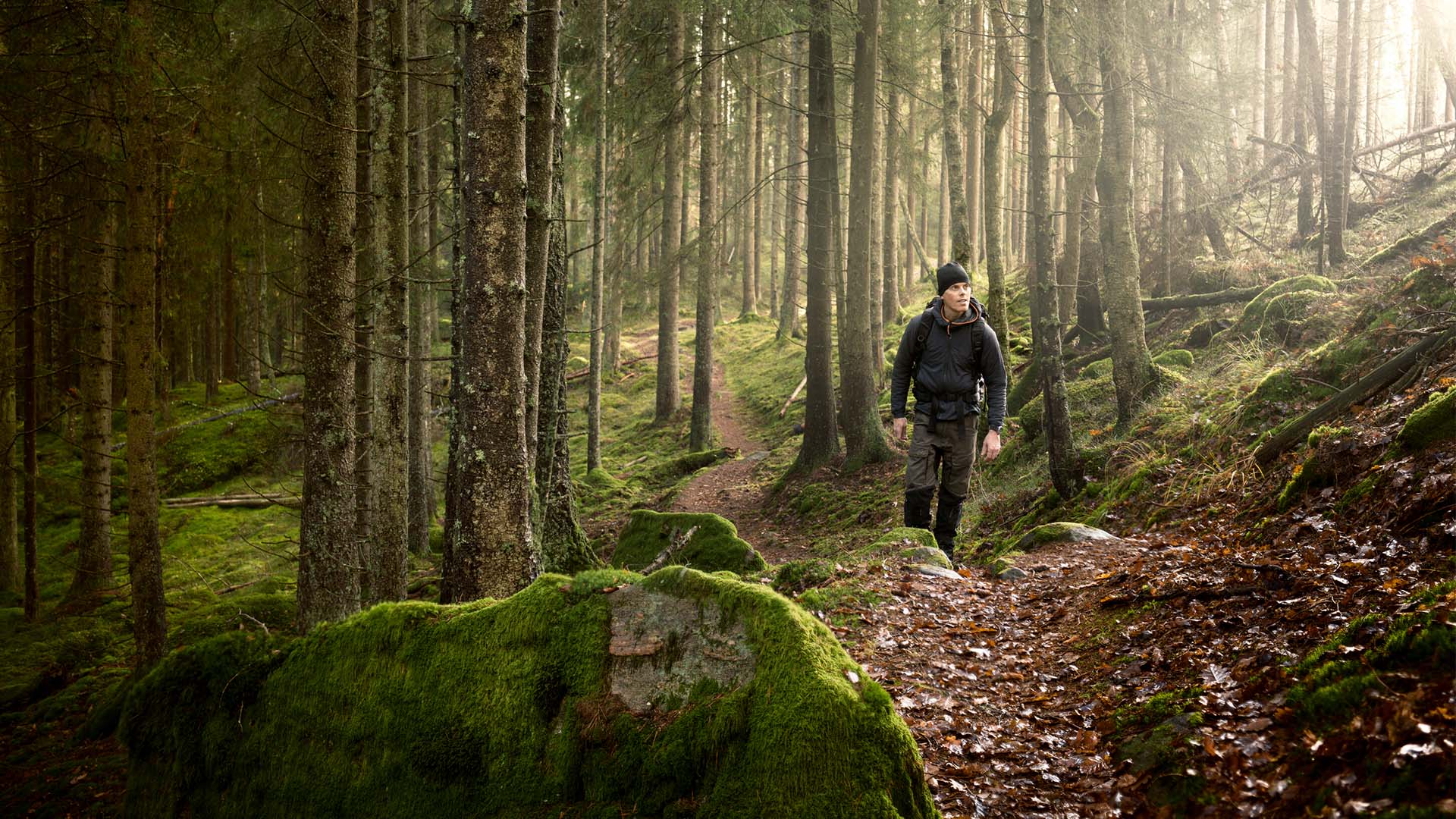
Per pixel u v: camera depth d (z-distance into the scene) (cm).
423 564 1455
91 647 1090
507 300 448
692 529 978
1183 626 365
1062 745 311
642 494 1969
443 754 268
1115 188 1043
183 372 3030
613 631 270
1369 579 330
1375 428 489
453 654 279
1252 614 347
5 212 1151
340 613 684
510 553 447
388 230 947
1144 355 1045
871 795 225
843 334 1595
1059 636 427
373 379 951
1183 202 1789
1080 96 1416
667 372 2750
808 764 228
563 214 784
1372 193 1805
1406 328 672
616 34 1783
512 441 451
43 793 602
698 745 244
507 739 263
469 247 450
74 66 967
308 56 694
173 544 1717
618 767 251
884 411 1978
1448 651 226
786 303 3459
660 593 272
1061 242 2652
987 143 1486
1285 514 472
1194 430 833
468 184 449
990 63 2505
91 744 698
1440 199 1562
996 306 1453
